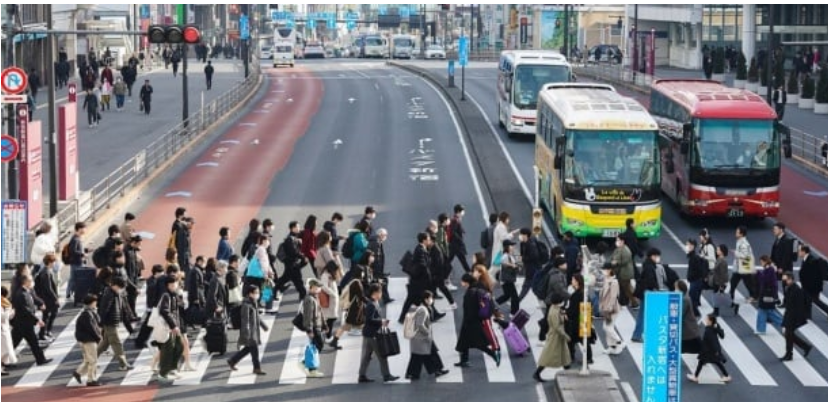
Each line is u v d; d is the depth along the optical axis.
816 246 75.38
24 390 49.25
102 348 51.72
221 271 54.03
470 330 52.19
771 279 57.25
